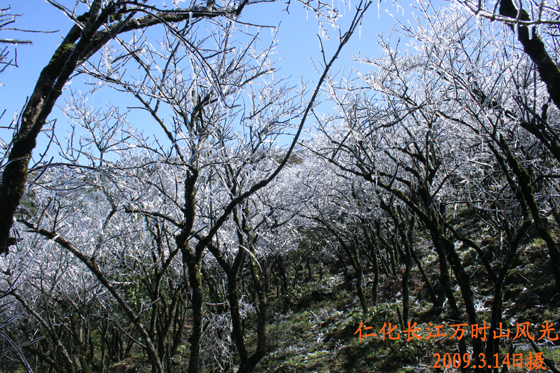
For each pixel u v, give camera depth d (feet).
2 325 12.34
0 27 6.06
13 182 6.91
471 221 48.26
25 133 7.12
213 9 10.72
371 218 39.65
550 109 17.51
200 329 17.33
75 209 25.35
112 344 48.34
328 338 43.57
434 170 20.65
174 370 32.58
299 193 36.58
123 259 27.53
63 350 22.67
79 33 8.15
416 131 23.50
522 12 9.95
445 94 18.76
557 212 22.24
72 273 25.44
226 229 28.81
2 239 6.79
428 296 41.50
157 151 17.47
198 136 17.52
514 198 16.07
